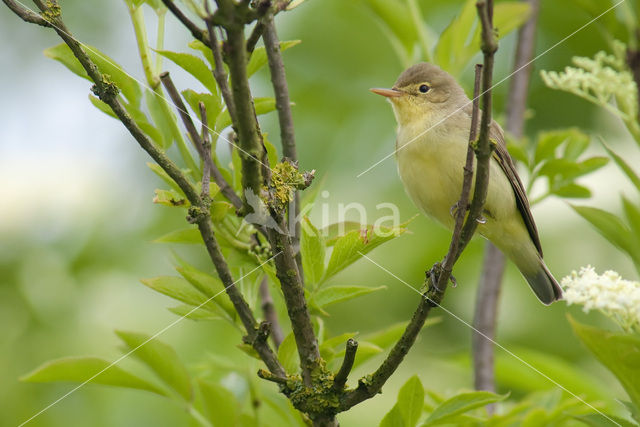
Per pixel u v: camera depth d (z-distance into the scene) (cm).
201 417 606
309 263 566
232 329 921
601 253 995
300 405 509
